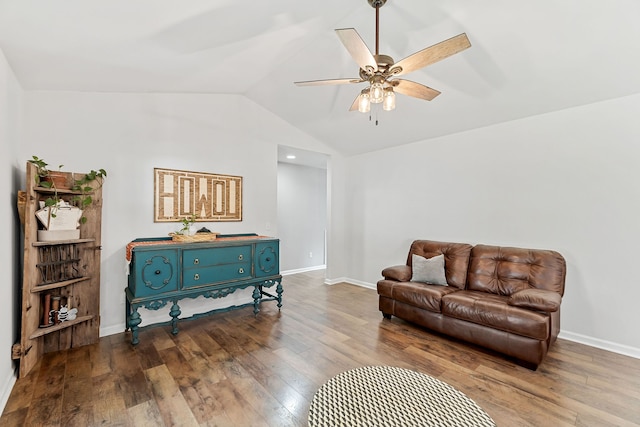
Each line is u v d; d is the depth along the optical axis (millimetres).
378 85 1858
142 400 1840
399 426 1237
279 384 2035
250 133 3838
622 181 2541
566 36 2057
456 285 3197
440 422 1264
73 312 2514
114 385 1994
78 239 2465
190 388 1976
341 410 1345
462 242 3623
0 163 1827
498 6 1935
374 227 4680
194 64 2404
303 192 6102
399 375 1670
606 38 2008
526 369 2250
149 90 2941
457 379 2113
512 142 3195
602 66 2252
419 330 2998
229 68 2682
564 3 1839
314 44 2557
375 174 4660
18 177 2252
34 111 2453
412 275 3379
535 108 2898
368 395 1469
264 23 1959
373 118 3701
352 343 2686
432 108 3246
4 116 1886
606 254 2623
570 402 1856
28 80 2219
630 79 2320
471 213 3541
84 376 2098
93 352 2467
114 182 2857
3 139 1875
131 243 2834
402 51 2480
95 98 2756
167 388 1972
